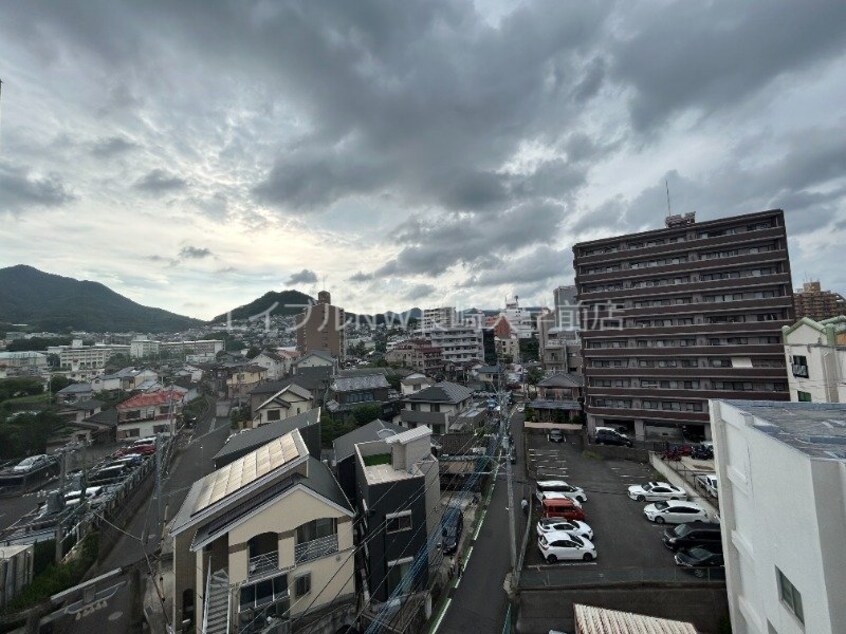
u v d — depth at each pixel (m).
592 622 13.07
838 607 7.52
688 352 38.16
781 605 9.59
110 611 17.48
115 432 43.94
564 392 48.06
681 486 25.75
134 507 26.45
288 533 15.83
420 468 19.36
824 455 8.37
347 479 22.48
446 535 21.11
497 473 30.23
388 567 16.97
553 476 29.78
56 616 15.93
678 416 37.53
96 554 20.69
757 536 10.75
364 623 15.81
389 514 17.34
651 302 40.94
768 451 10.02
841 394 24.70
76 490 22.06
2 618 14.99
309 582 15.86
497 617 16.28
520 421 46.91
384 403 46.25
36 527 22.45
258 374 64.38
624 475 29.50
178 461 36.66
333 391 48.81
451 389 44.34
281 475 16.86
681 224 42.06
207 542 15.02
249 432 29.73
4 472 32.00
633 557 18.69
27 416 39.38
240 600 14.80
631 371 40.53
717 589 15.75
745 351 35.81
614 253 42.97
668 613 15.61
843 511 7.75
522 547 19.59
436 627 15.88
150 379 65.31
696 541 18.59
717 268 37.97
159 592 16.03
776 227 36.25
